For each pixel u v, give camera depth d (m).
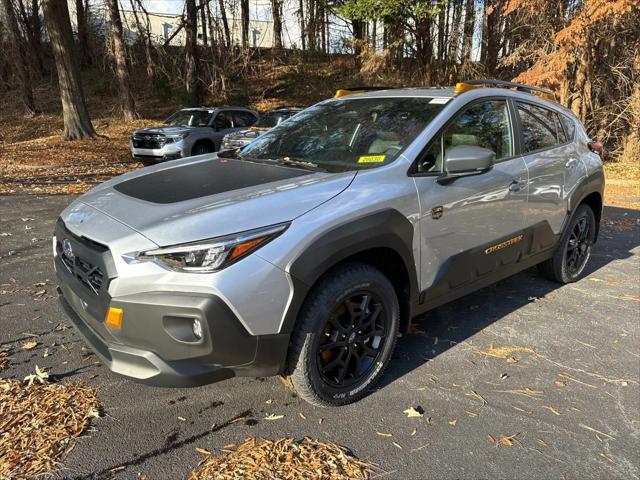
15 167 13.74
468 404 3.05
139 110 24.80
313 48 27.38
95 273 2.62
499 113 3.96
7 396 2.94
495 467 2.54
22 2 27.28
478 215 3.57
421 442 2.70
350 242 2.74
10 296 4.38
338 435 2.74
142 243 2.46
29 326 3.84
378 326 3.10
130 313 2.44
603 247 6.57
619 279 5.27
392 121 3.56
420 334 3.94
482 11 19.80
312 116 4.10
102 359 2.65
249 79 26.39
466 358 3.58
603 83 16.94
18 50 23.81
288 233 2.58
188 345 2.43
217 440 2.66
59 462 2.46
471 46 20.42
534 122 4.33
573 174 4.63
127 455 2.53
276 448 2.61
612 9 12.73
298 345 2.70
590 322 4.20
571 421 2.92
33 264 5.23
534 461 2.59
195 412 2.89
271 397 3.06
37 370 3.19
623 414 3.00
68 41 18.23
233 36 22.20
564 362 3.56
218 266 2.41
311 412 2.93
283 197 2.74
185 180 3.18
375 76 21.77
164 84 25.12
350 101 4.10
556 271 4.88
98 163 14.87
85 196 3.29
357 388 3.02
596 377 3.38
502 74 20.34
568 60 14.60
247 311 2.46
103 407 2.91
